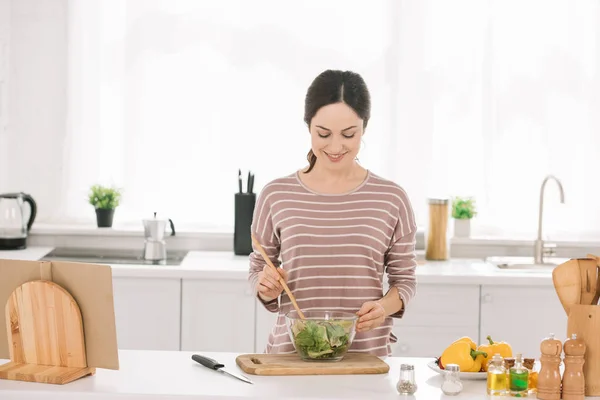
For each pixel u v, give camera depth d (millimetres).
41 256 4645
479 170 5094
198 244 5055
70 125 5062
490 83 5066
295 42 5062
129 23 5027
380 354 2852
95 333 2449
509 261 4840
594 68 5062
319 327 2559
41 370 2432
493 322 4422
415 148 5086
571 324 2373
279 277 2689
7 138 5066
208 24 5043
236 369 2557
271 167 5102
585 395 2342
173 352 2781
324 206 2836
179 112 5066
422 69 5066
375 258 2842
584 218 5094
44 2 5008
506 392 2371
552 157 5082
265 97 5074
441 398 2312
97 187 5000
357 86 2742
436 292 4402
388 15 5047
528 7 5043
